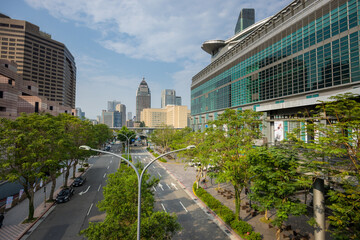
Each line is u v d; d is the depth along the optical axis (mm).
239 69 58781
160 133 65500
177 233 16469
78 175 36688
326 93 32969
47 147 19344
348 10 29953
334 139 11000
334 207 10344
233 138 17578
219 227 17547
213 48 98938
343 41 30469
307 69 36469
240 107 58062
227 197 24094
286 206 12469
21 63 101250
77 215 19906
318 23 34562
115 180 15781
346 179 10875
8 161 16953
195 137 31062
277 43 44031
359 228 10875
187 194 26125
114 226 10664
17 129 18672
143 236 10953
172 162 48406
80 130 29250
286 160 12445
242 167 17531
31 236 16062
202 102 87625
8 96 40750
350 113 11367
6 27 99812
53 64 115125
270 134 21344
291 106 18266
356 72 28531
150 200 13711
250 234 15258
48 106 63406
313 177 12492
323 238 12805
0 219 17391
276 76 44094
